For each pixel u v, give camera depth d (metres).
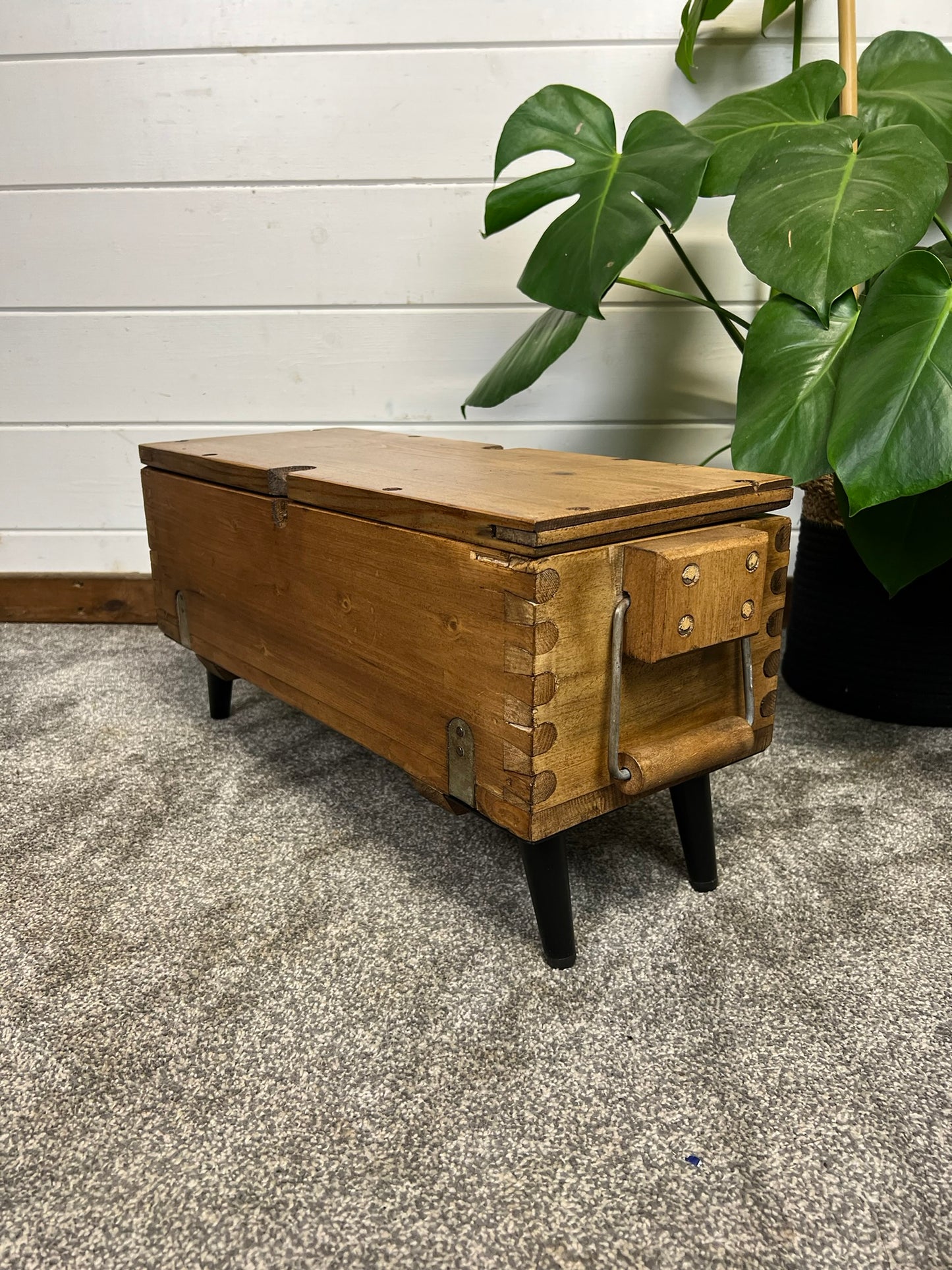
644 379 1.55
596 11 1.38
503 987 0.72
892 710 1.25
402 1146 0.57
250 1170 0.55
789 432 0.98
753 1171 0.55
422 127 1.45
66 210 1.51
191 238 1.52
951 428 0.83
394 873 0.89
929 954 0.76
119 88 1.45
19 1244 0.51
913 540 1.02
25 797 1.04
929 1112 0.60
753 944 0.78
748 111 1.14
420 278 1.52
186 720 1.27
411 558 0.74
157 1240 0.51
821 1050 0.66
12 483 1.67
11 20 1.42
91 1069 0.64
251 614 1.02
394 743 0.83
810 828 0.98
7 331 1.58
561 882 0.73
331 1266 0.49
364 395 1.60
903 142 0.98
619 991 0.72
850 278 0.91
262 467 0.93
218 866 0.90
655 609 0.66
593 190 1.05
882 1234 0.51
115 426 1.64
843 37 1.21
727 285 1.49
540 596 0.63
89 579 1.69
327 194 1.49
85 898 0.84
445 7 1.38
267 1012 0.69
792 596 1.41
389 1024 0.68
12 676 1.43
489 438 1.61
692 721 0.78
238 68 1.43
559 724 0.68
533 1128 0.58
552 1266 0.49
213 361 1.59
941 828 0.98
